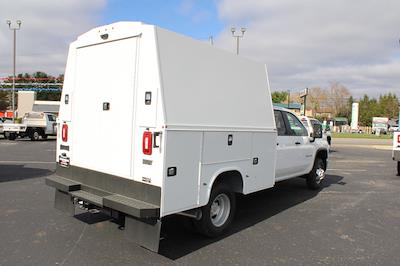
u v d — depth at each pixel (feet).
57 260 14.98
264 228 20.18
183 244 17.21
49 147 64.59
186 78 15.44
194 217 16.52
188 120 15.34
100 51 17.01
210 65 16.66
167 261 15.24
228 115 17.65
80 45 17.92
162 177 14.28
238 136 18.30
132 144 15.39
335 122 272.31
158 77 14.43
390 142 117.29
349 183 35.37
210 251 16.51
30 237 17.49
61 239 17.31
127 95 15.66
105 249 16.25
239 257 15.97
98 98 17.03
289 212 23.75
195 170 15.71
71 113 18.51
